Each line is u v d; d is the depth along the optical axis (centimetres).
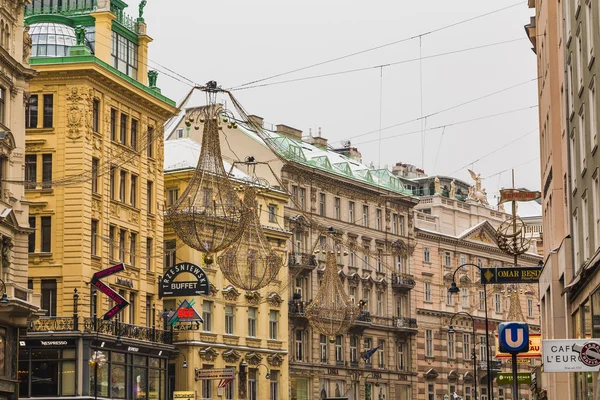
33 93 8206
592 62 4219
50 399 7819
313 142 12662
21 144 6894
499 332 2788
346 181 11900
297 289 11006
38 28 8638
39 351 7912
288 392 10506
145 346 8538
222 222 5941
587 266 4238
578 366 3406
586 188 4459
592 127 4272
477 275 14162
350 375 11625
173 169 9725
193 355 9250
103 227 8288
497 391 14112
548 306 5662
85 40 8544
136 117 8869
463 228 14088
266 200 10450
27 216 6938
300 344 10969
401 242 12719
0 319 6353
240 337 9912
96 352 7306
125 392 8331
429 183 14575
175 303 9406
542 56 6397
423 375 12912
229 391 9700
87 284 8031
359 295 11912
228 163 10969
